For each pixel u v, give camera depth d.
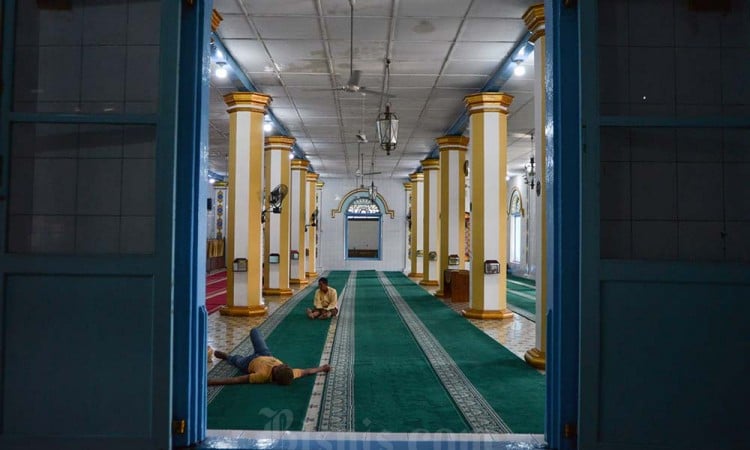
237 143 9.05
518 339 7.10
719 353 2.76
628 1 2.99
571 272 3.00
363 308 10.20
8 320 2.82
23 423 2.80
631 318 2.79
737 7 2.96
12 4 2.92
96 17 3.03
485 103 8.67
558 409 3.00
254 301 9.11
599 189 2.82
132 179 2.99
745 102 2.94
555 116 3.10
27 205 2.94
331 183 22.28
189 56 3.09
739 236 2.90
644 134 2.94
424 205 15.13
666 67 2.96
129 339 2.83
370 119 11.13
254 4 5.89
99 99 3.00
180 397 2.98
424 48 7.17
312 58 7.58
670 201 2.93
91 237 2.97
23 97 2.98
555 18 3.13
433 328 7.94
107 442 2.80
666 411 2.76
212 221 21.70
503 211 8.76
